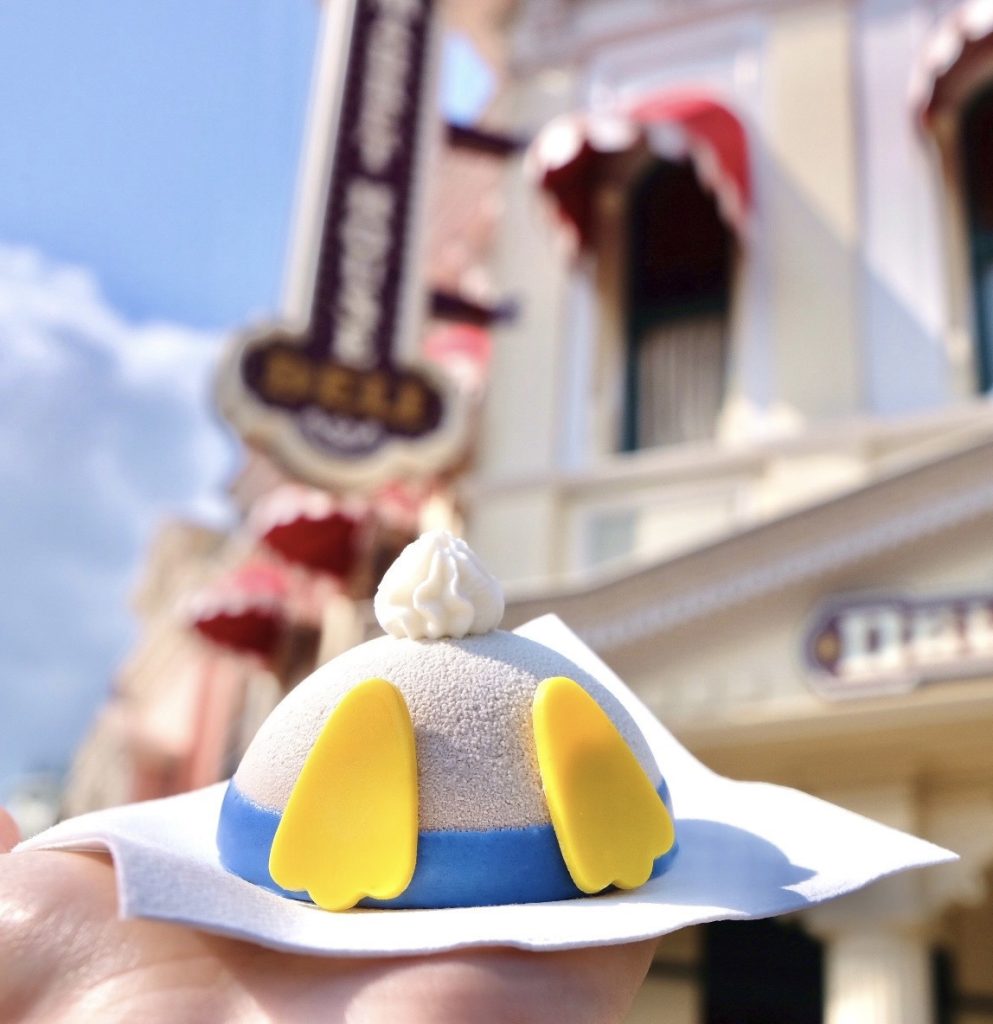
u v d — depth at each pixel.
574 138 7.12
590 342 7.68
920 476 4.92
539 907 1.27
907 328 6.80
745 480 6.77
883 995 4.73
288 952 1.20
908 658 4.75
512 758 1.41
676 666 5.21
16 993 1.22
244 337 6.76
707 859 1.47
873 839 1.39
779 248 7.29
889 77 7.47
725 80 7.95
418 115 7.72
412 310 7.22
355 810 1.32
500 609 1.65
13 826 1.80
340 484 6.81
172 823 1.64
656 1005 6.61
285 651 9.03
